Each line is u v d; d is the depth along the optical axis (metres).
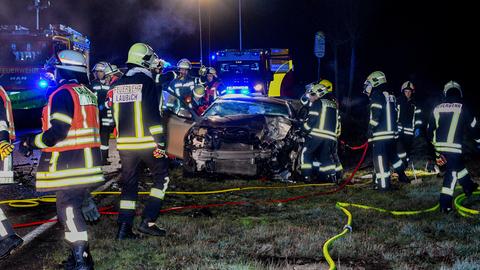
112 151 13.28
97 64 10.56
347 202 7.64
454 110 6.80
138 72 5.55
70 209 4.46
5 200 7.73
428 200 7.66
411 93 10.02
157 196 5.66
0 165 4.54
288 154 9.27
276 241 5.53
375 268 4.86
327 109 9.02
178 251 5.21
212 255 5.12
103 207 7.16
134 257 5.05
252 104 10.73
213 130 9.26
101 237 5.70
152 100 5.49
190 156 9.30
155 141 5.45
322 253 5.20
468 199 7.64
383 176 8.41
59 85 4.54
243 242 5.55
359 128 18.67
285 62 22.02
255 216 6.79
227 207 7.29
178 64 10.83
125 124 5.50
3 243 4.56
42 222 6.39
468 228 6.05
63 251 5.25
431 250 5.26
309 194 8.20
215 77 14.37
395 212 6.86
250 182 9.16
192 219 6.54
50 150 4.43
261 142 9.15
